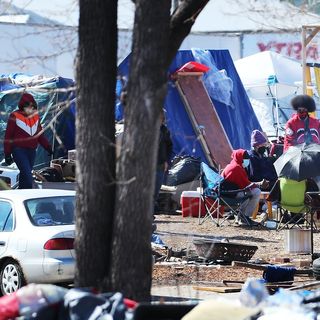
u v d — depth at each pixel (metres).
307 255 49.59
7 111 74.94
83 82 25.69
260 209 66.00
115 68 25.97
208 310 21.53
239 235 56.59
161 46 24.77
